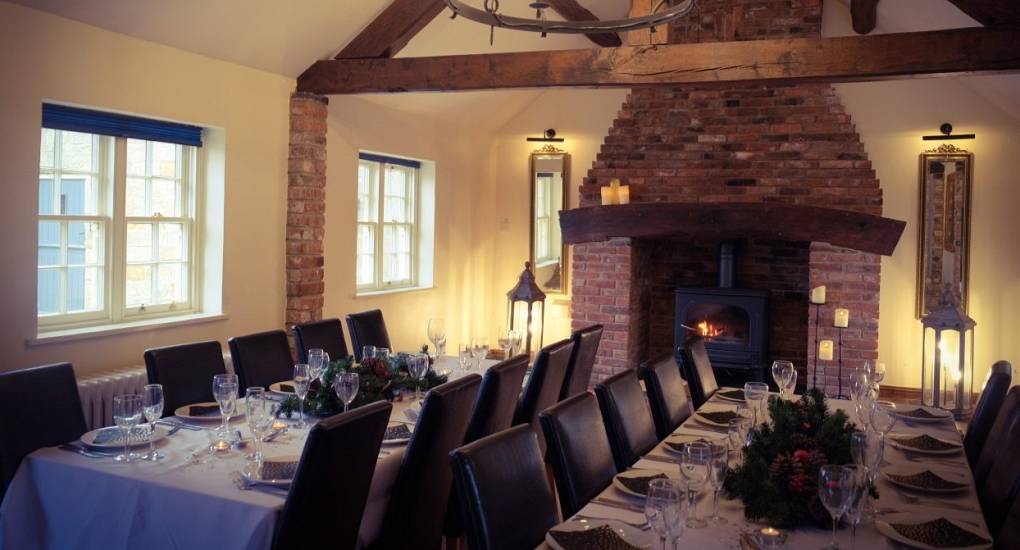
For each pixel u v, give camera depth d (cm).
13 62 427
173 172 559
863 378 345
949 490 259
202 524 257
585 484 273
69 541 279
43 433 320
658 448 306
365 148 715
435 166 830
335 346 502
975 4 471
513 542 229
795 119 717
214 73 553
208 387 402
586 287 757
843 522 229
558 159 882
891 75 496
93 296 507
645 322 817
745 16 729
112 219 512
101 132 491
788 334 786
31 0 429
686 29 738
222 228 569
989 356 736
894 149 751
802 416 254
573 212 752
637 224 730
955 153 735
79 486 278
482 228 909
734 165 733
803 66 505
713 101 737
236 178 578
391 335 770
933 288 746
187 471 277
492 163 909
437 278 848
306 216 629
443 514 327
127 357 506
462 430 322
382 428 277
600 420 297
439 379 412
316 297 645
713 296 750
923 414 367
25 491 285
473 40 726
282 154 619
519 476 239
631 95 758
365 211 763
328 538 264
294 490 246
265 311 612
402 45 635
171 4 487
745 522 229
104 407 464
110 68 479
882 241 674
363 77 608
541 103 885
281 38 574
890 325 761
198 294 575
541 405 418
